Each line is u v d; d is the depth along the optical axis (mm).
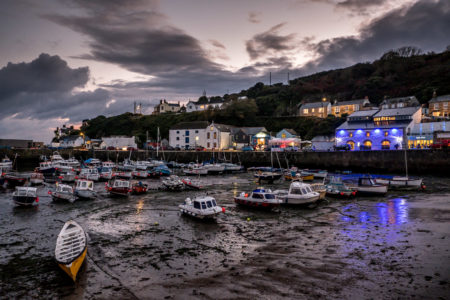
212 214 20219
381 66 128500
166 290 10805
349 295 10164
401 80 113062
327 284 10969
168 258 13828
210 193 32594
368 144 59656
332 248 14719
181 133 92750
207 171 52750
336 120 81250
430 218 20219
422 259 13023
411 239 15781
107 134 128125
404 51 133500
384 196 29391
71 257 12180
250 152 65250
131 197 30453
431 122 56281
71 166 55375
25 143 104250
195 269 12555
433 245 14750
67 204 27016
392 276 11500
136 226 19406
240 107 108938
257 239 16453
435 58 121250
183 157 74500
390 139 57219
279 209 24281
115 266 12992
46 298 10477
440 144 46906
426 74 108562
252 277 11664
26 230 18844
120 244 15852
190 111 135625
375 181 33031
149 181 44406
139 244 15828
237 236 17078
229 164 56438
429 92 89562
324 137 74000
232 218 21359
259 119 107438
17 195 25781
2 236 17609
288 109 115062
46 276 12211
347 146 59438
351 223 19500
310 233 17422
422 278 11273
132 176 47938
